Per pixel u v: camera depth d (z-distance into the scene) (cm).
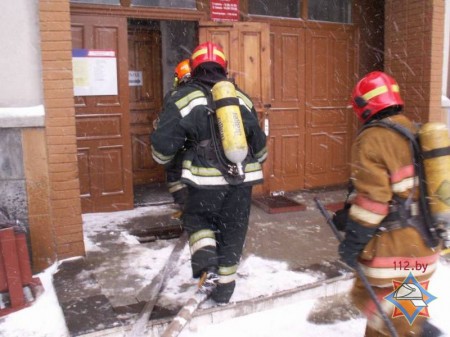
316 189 689
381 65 725
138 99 714
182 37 714
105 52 545
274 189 664
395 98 239
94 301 330
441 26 575
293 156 674
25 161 379
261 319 329
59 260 404
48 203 392
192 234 320
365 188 221
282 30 641
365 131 233
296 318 333
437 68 581
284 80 652
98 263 403
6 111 367
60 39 374
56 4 370
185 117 302
